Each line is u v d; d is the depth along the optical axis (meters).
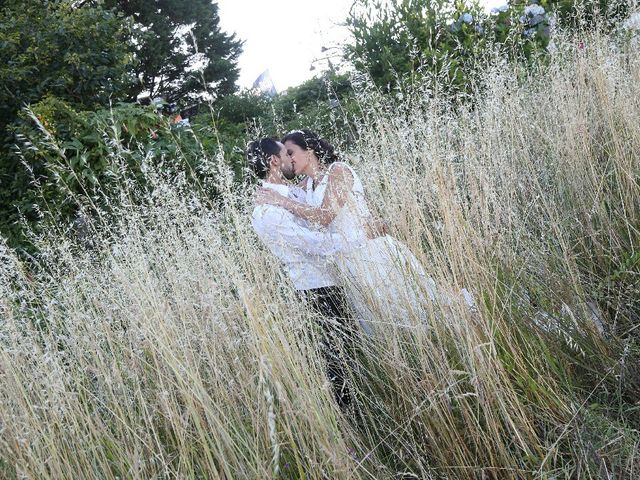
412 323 2.61
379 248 2.99
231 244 2.91
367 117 3.72
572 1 7.18
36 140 5.25
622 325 2.83
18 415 2.28
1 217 5.59
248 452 2.28
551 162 3.81
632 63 4.50
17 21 7.04
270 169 3.44
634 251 3.12
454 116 4.05
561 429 2.35
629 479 2.13
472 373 2.33
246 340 2.47
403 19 7.16
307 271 3.23
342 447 2.18
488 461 2.32
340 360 2.86
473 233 2.97
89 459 2.34
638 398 2.46
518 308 2.75
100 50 7.68
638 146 3.56
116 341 2.80
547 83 4.90
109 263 3.25
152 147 5.07
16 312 2.87
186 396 2.11
